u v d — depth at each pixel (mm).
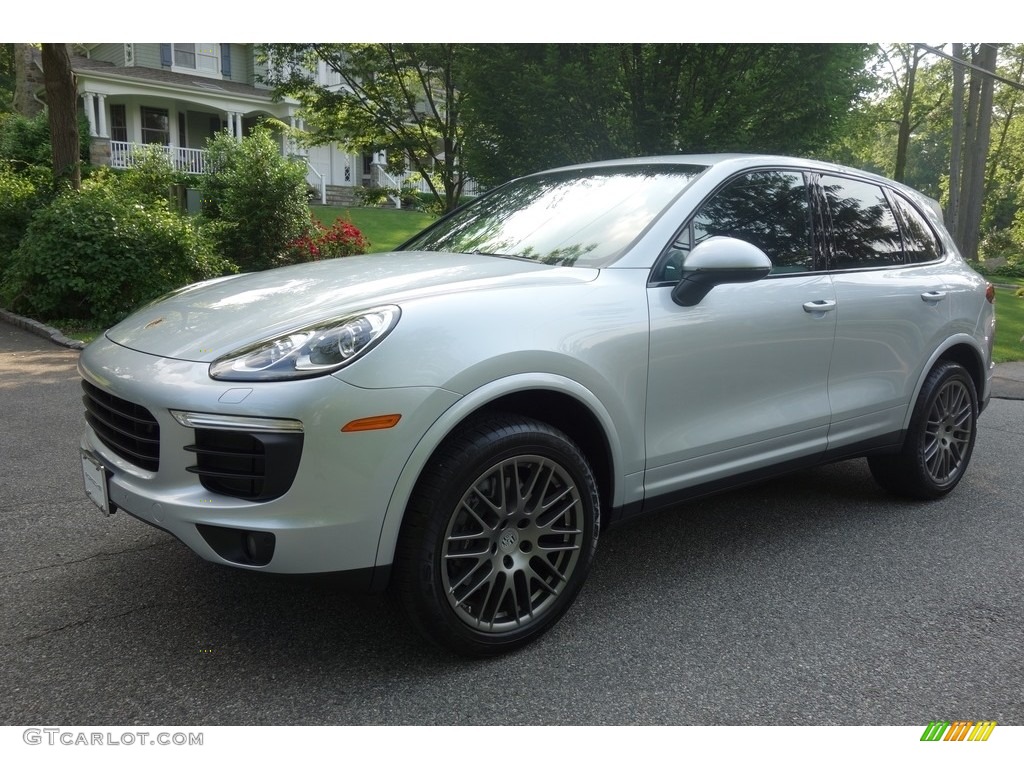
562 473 2609
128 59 26438
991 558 3514
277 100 14070
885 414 3889
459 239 3551
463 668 2506
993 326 4613
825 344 3504
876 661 2611
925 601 3064
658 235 3008
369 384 2229
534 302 2600
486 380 2406
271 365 2238
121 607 2824
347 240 14453
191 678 2406
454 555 2418
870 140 30688
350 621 2773
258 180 13578
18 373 6758
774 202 3455
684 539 3670
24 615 2750
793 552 3531
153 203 11133
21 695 2295
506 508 2506
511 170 9562
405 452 2273
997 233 40406
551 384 2547
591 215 3256
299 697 2330
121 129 26375
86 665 2457
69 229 9125
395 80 13453
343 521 2236
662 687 2434
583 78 8742
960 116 28672
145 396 2320
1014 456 5324
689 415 3021
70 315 9406
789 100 9039
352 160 31031
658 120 8781
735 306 3115
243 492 2248
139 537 3434
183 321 2635
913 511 4133
